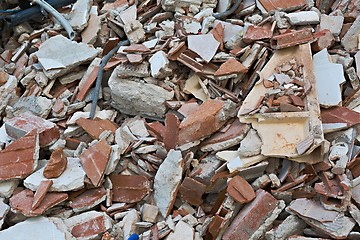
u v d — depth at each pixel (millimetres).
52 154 2697
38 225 2598
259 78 2814
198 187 2674
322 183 2600
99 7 3270
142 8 3139
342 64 2838
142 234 2641
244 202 2619
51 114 2955
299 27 2928
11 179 2689
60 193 2658
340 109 2723
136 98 2879
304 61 2811
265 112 2697
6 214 2652
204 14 3012
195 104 2852
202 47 2879
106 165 2715
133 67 2898
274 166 2686
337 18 2969
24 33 3211
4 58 3168
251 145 2674
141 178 2742
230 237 2586
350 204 2539
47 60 3008
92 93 2977
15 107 2969
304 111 2689
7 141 2842
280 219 2641
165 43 2936
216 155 2711
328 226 2521
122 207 2705
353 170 2604
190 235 2605
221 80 2828
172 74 2906
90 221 2635
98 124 2881
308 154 2627
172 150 2711
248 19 2996
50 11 3162
